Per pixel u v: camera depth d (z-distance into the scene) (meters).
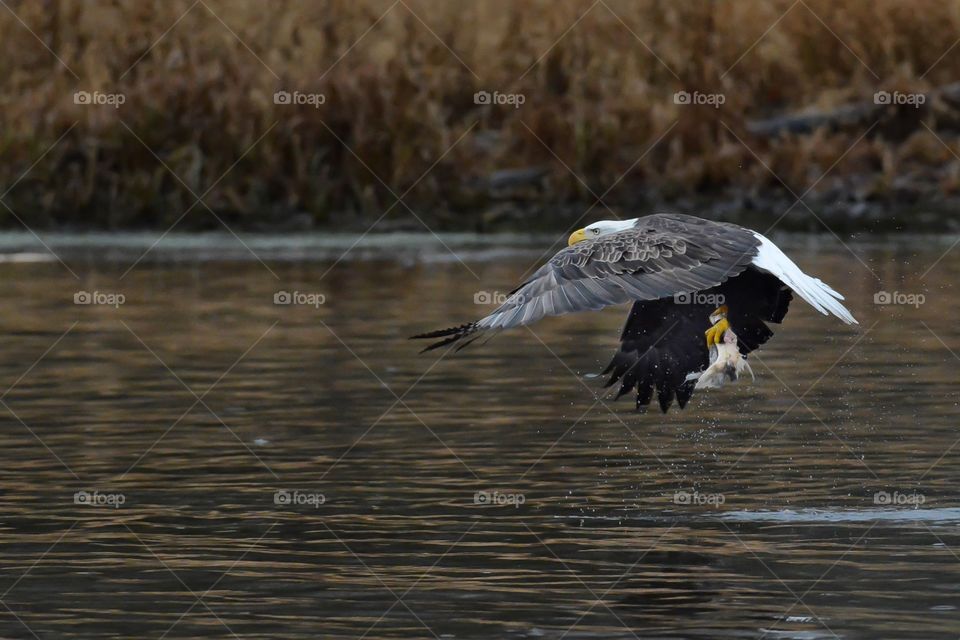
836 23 29.62
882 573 8.95
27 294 20.97
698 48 29.25
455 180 27.73
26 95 28.25
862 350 16.48
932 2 29.66
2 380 15.30
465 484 11.23
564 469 11.67
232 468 11.77
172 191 27.61
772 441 12.52
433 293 20.62
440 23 29.39
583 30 29.38
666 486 11.12
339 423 13.33
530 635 7.99
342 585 8.86
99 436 12.88
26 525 10.21
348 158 27.78
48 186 27.69
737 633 7.98
